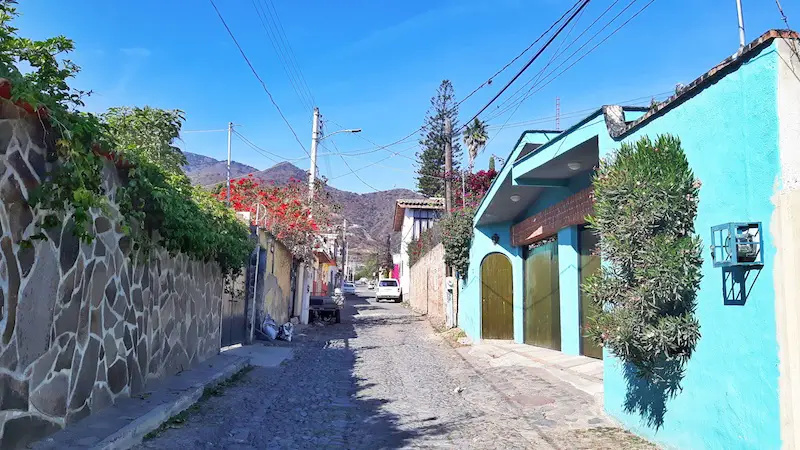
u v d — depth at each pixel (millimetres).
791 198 4312
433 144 38344
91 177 5340
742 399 4840
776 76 4496
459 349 15625
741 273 4879
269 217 19344
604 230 6367
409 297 38062
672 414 5996
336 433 7109
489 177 30500
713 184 5352
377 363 13008
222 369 9930
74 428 5469
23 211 4574
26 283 4684
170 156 11125
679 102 5969
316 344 16359
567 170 11070
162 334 8344
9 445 4531
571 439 6730
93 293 5973
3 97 4230
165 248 8172
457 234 18312
